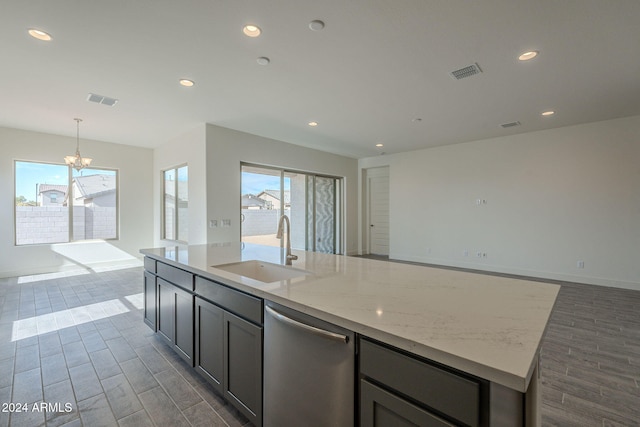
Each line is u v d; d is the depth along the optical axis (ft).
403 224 23.06
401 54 8.70
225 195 16.44
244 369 5.03
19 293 13.50
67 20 7.09
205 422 5.41
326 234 24.45
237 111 13.65
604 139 15.08
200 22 7.24
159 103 12.64
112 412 5.67
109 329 9.53
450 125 15.79
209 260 7.15
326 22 7.25
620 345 8.46
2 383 6.61
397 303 3.87
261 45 8.25
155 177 21.43
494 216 18.69
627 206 14.60
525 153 17.46
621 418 5.57
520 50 8.43
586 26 7.30
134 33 7.66
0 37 7.75
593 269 15.49
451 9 6.74
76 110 13.41
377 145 20.72
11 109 13.25
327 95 11.75
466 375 2.53
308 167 21.42
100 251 19.40
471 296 4.16
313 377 3.82
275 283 4.92
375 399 3.13
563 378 6.86
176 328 7.20
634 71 9.62
